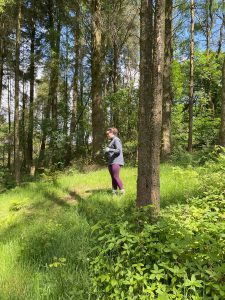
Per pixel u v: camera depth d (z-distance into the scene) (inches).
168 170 395.2
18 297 146.5
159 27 191.2
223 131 419.5
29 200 345.1
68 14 790.5
